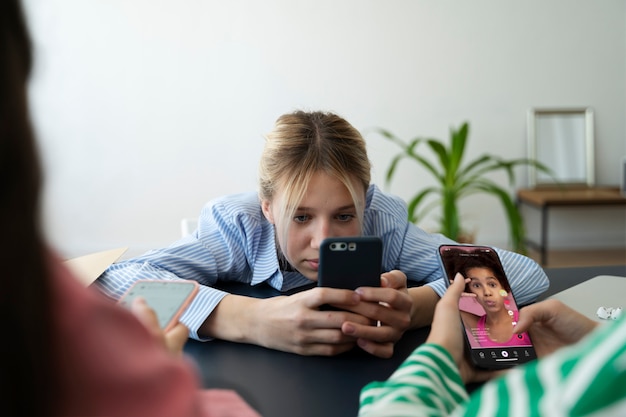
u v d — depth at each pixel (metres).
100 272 0.91
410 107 3.46
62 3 3.25
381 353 0.73
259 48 3.36
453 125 3.49
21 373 0.24
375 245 0.76
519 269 0.93
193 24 3.31
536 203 3.31
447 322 0.57
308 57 3.38
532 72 3.48
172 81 3.35
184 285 0.68
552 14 3.45
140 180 3.41
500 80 3.47
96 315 0.28
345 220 0.93
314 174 0.88
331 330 0.73
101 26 3.29
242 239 1.05
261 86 3.39
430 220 3.55
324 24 3.36
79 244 3.43
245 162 3.44
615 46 3.50
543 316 0.66
